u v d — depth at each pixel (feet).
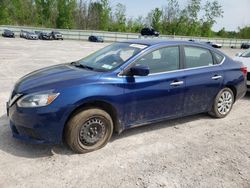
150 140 15.57
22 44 104.27
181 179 11.91
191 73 16.84
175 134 16.60
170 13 258.57
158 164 13.05
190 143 15.49
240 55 29.22
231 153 14.52
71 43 135.33
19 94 13.01
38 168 12.18
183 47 16.90
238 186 11.60
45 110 12.39
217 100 18.92
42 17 257.75
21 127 12.93
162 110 16.03
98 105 14.06
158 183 11.53
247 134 17.15
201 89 17.49
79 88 13.01
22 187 10.84
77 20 260.42
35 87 12.99
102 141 14.21
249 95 27.12
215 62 18.65
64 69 15.28
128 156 13.66
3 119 17.25
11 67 39.93
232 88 19.97
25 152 13.46
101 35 183.62
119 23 258.78
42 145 14.16
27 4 258.16
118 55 15.56
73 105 12.78
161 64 15.78
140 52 15.14
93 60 16.40
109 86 13.75
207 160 13.65
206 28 264.72
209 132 17.17
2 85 26.66
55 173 11.87
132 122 15.11
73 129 13.07
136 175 12.04
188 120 19.02
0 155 13.03
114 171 12.26
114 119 14.61
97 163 12.87
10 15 251.19
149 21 260.01
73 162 12.83
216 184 11.66
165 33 258.16
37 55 62.49
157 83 15.26
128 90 14.32
